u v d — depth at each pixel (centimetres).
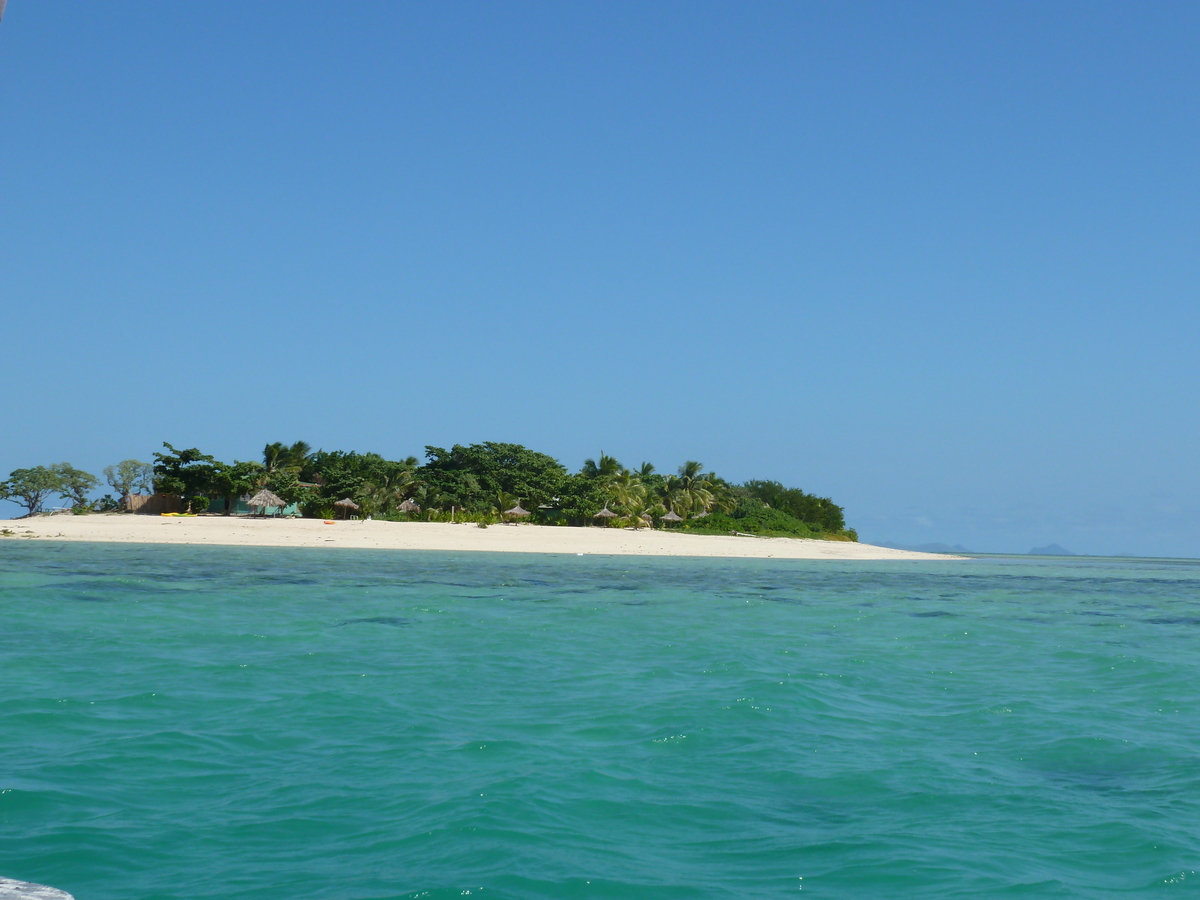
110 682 1323
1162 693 1441
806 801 851
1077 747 1074
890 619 2558
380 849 693
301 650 1677
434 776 887
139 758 934
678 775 919
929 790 890
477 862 667
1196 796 883
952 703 1340
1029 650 1953
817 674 1548
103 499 9275
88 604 2294
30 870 644
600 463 10181
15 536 5447
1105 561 12438
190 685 1318
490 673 1484
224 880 634
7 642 1673
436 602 2625
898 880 661
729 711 1217
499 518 8838
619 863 680
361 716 1146
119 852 682
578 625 2192
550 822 762
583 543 6844
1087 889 649
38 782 841
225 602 2442
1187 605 3416
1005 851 724
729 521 9788
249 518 7112
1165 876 674
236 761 935
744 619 2438
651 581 3806
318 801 807
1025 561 10319
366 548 5762
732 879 658
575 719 1159
